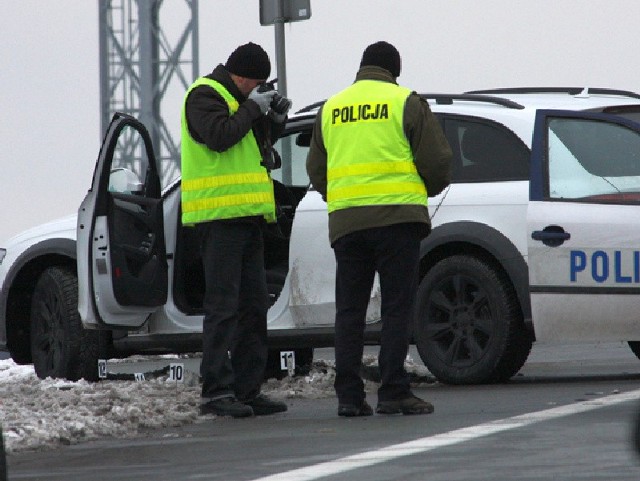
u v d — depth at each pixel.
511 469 19.81
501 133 35.50
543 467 19.89
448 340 35.97
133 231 36.25
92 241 35.78
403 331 28.42
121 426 27.44
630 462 20.06
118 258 35.69
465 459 20.94
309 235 36.31
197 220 29.72
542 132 35.16
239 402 29.80
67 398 31.36
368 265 28.78
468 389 34.03
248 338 30.17
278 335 36.69
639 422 20.00
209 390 29.66
